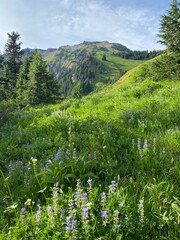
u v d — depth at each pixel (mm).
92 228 3375
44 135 9172
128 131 8234
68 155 6238
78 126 9367
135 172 5414
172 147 6625
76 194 3850
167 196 4234
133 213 3695
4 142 8922
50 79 59219
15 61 69125
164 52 26938
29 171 5840
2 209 4492
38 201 4520
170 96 13422
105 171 5531
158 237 3533
